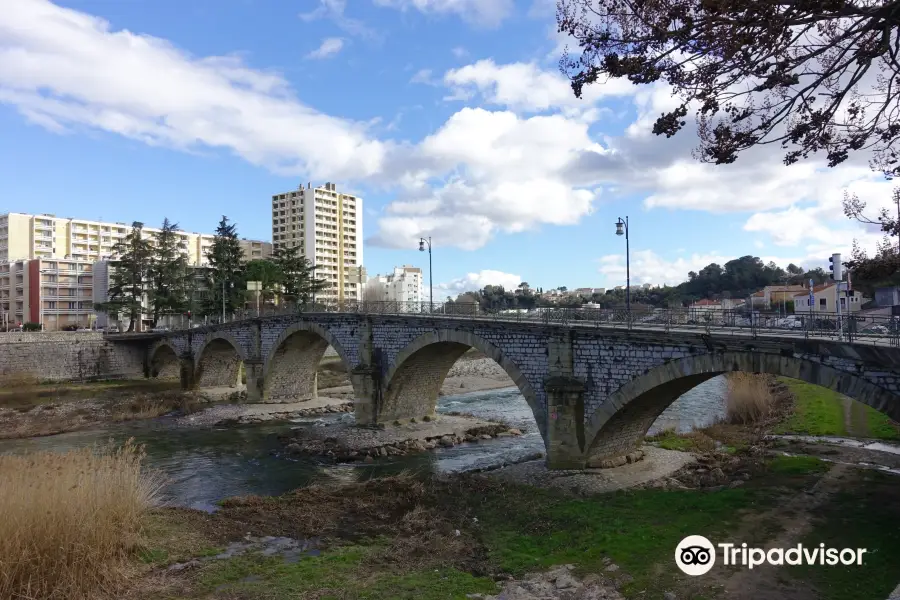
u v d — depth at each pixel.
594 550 18.86
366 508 24.45
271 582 16.39
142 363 80.44
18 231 124.69
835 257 28.36
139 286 87.62
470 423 46.81
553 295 148.38
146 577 16.62
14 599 14.19
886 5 10.09
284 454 38.72
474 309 38.47
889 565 16.80
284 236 154.25
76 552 15.41
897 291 41.38
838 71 11.42
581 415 29.62
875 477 26.34
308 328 52.66
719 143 12.66
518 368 32.69
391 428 44.28
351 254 160.38
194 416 53.66
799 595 15.26
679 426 42.22
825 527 20.14
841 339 21.16
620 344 27.97
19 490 15.62
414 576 16.97
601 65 12.58
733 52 11.08
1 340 68.12
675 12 11.39
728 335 23.55
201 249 149.25
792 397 49.44
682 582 16.23
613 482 27.66
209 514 23.09
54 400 59.28
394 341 43.25
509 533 20.98
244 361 61.88
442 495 26.23
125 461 20.67
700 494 24.73
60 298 111.38
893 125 13.16
